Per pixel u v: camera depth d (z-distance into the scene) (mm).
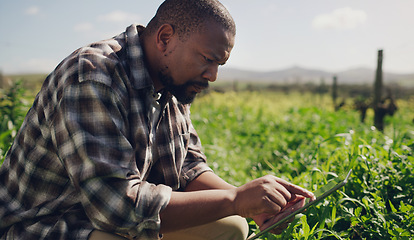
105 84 1565
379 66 8672
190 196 1596
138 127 1677
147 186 1577
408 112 14227
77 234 1631
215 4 1631
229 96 13883
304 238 2141
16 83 5691
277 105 14812
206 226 2020
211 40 1607
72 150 1532
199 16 1602
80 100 1551
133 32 1745
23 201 1711
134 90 1677
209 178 2170
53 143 1603
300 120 8109
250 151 6156
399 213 2416
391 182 2652
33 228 1666
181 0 1636
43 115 1645
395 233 2172
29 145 1677
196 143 2305
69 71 1577
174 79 1690
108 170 1502
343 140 3295
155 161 1958
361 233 2342
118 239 1658
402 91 21219
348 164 2811
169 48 1658
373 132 4742
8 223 1706
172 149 1989
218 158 5039
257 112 11492
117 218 1510
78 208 1683
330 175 2914
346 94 27016
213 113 10680
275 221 1775
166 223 1582
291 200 1794
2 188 1780
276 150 5664
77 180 1515
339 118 8523
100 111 1551
